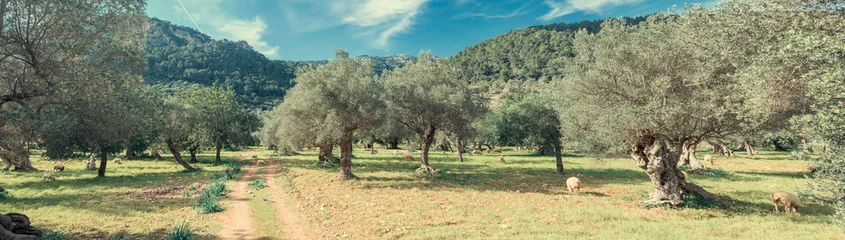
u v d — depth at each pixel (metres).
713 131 16.25
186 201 18.05
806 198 17.84
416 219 14.39
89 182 25.48
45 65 11.96
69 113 12.95
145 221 13.69
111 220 13.76
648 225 13.04
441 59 33.81
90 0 12.96
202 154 63.47
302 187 23.39
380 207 16.84
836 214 8.38
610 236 11.41
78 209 15.66
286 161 47.41
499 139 50.81
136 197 19.08
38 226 12.52
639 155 17.80
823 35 8.54
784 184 23.64
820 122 7.46
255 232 12.58
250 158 54.62
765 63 10.00
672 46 15.86
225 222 13.81
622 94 17.75
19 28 11.59
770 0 10.23
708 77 15.55
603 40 21.44
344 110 24.67
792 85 10.05
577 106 20.05
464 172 33.06
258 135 78.12
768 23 10.52
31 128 11.35
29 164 34.00
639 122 15.71
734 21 11.62
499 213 15.59
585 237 11.39
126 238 11.36
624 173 32.03
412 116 32.06
